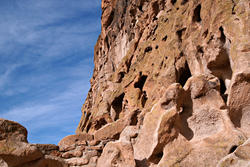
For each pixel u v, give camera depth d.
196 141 7.11
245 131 7.32
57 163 6.91
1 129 6.26
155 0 22.20
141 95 19.28
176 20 16.78
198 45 12.65
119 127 10.39
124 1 29.91
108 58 32.72
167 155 6.90
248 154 5.29
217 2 11.45
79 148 9.29
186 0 17.77
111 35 32.16
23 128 6.62
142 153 7.93
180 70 15.01
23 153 6.14
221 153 6.60
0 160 6.04
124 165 7.43
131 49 24.81
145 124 8.27
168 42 16.91
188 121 7.51
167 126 7.20
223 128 7.14
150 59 19.16
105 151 8.03
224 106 7.48
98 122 24.64
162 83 15.27
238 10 10.08
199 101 7.70
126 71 24.56
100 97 27.56
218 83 7.77
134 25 26.67
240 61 8.13
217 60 10.93
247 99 7.59
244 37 9.03
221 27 10.88
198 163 6.62
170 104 7.61
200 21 14.12
